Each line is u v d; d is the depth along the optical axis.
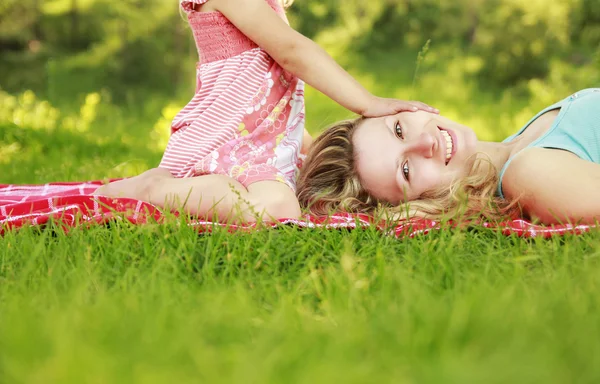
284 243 2.23
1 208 2.68
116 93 13.60
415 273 1.93
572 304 1.60
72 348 1.32
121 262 2.11
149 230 2.26
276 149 2.97
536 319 1.49
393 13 15.16
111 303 1.64
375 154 2.90
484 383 1.20
